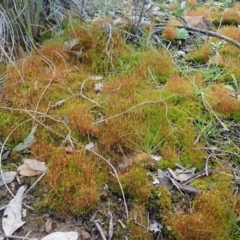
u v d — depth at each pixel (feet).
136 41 2.93
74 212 1.76
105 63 2.63
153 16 3.32
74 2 3.05
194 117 2.27
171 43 3.01
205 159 2.03
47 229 1.71
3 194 1.84
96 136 2.09
